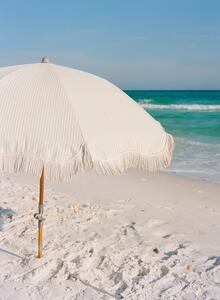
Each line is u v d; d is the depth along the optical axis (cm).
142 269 428
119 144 335
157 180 990
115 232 541
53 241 490
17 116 323
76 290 383
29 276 402
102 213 623
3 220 567
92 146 310
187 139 1702
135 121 373
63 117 324
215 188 917
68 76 383
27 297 369
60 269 416
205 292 390
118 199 739
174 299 376
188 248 493
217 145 1525
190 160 1260
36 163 304
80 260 436
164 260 452
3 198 685
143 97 6400
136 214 637
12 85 358
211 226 596
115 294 380
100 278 407
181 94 7544
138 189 854
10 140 311
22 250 464
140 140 359
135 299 372
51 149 307
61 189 791
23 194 716
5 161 308
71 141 310
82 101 348
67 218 588
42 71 385
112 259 446
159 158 373
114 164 321
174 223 601
